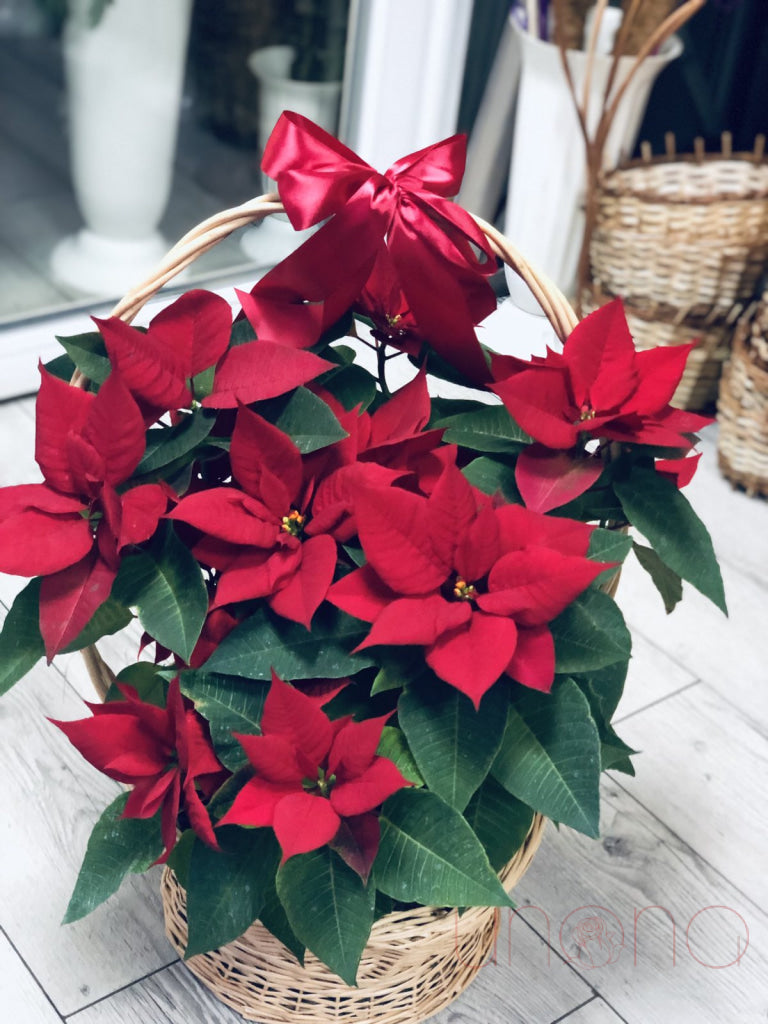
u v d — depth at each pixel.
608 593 1.34
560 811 1.13
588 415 1.19
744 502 2.36
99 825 1.22
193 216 2.66
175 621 1.13
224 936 1.17
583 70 2.47
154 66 2.39
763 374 2.21
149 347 1.14
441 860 1.14
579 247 2.69
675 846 1.68
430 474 1.21
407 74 2.56
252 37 2.49
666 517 1.20
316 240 1.18
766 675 1.96
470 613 1.08
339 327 1.27
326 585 1.10
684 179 2.53
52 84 2.36
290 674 1.15
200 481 1.26
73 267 2.54
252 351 1.19
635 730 1.84
